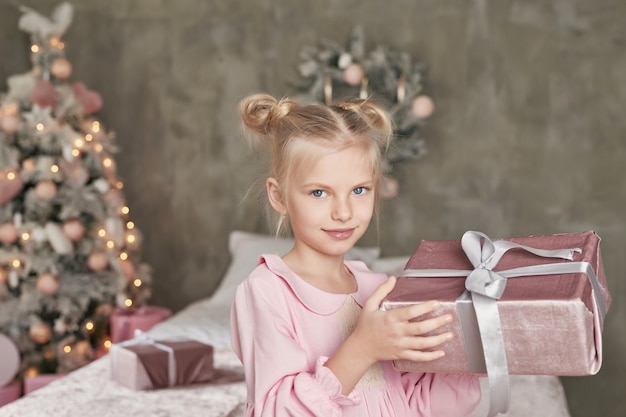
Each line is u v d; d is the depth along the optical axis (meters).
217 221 4.09
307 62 3.75
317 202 1.16
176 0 4.08
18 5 4.16
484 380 2.38
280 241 3.72
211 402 2.21
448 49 3.71
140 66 4.14
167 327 3.07
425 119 3.72
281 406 1.06
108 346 3.60
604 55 3.55
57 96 3.59
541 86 3.63
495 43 3.66
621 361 3.58
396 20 3.76
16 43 4.16
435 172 3.74
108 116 4.18
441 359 1.04
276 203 1.26
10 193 3.42
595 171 3.59
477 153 3.70
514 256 1.14
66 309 3.48
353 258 3.50
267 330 1.14
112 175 3.79
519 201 3.67
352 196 1.17
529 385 2.37
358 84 3.68
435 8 3.71
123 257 3.71
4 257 3.46
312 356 1.17
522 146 3.66
